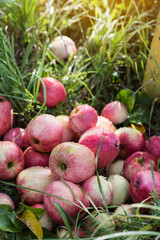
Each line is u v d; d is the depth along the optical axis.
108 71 0.82
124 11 0.97
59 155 0.57
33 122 0.61
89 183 0.58
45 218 0.56
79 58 0.85
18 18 0.90
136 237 0.49
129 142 0.66
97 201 0.57
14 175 0.60
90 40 0.87
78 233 0.53
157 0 0.91
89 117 0.64
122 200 0.60
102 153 0.60
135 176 0.58
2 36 0.76
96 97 0.78
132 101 0.72
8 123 0.67
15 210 0.57
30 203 0.58
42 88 0.71
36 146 0.62
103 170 0.65
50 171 0.60
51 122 0.61
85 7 0.99
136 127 0.71
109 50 0.84
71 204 0.53
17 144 0.66
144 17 0.93
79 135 0.68
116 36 0.86
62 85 0.73
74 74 0.80
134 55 0.88
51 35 0.90
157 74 0.71
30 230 0.54
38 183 0.58
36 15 0.94
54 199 0.54
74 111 0.65
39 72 0.72
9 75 0.72
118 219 0.51
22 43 0.88
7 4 0.90
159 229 0.54
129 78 0.83
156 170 0.63
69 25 0.95
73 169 0.56
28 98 0.71
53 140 0.61
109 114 0.71
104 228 0.52
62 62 0.81
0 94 0.66
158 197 0.55
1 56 0.73
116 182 0.60
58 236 0.53
